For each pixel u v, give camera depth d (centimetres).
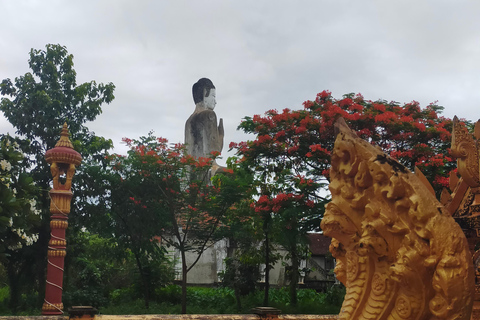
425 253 166
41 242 1620
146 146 1594
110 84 1830
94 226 1655
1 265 1541
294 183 1377
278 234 1513
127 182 1577
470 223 295
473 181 282
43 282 1612
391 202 178
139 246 1644
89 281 1809
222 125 2994
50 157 1174
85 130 1823
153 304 1694
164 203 1571
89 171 1600
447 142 1321
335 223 201
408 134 1292
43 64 1761
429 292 167
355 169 191
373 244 178
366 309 187
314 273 2664
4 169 1045
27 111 1653
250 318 626
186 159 1554
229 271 1834
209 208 1537
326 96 1431
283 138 1398
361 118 1302
